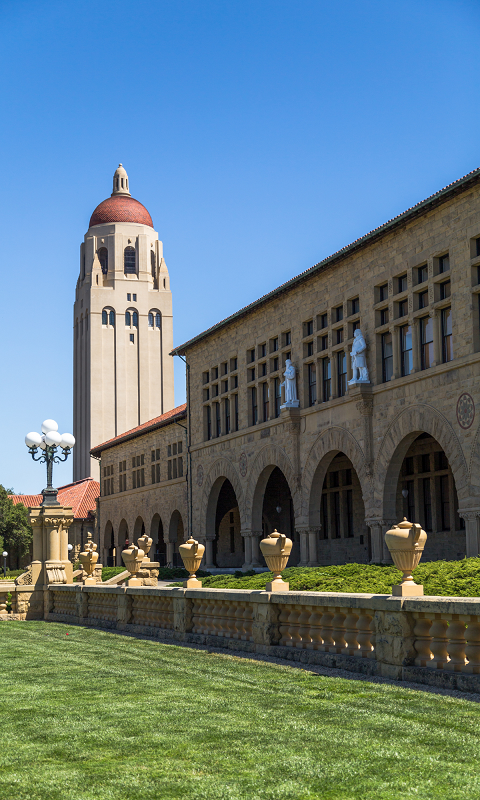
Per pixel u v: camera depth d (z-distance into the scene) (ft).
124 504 230.89
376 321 109.29
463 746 24.03
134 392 389.60
